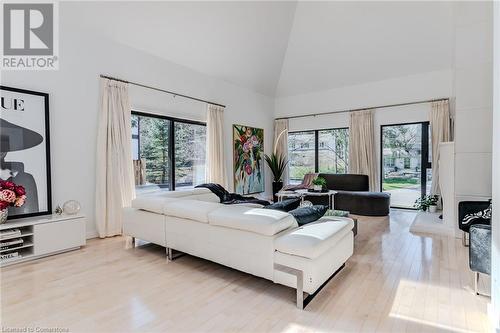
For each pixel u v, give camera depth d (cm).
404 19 488
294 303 203
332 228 230
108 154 386
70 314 188
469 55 373
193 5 415
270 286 230
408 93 574
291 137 744
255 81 653
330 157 684
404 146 592
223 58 537
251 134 673
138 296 213
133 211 329
